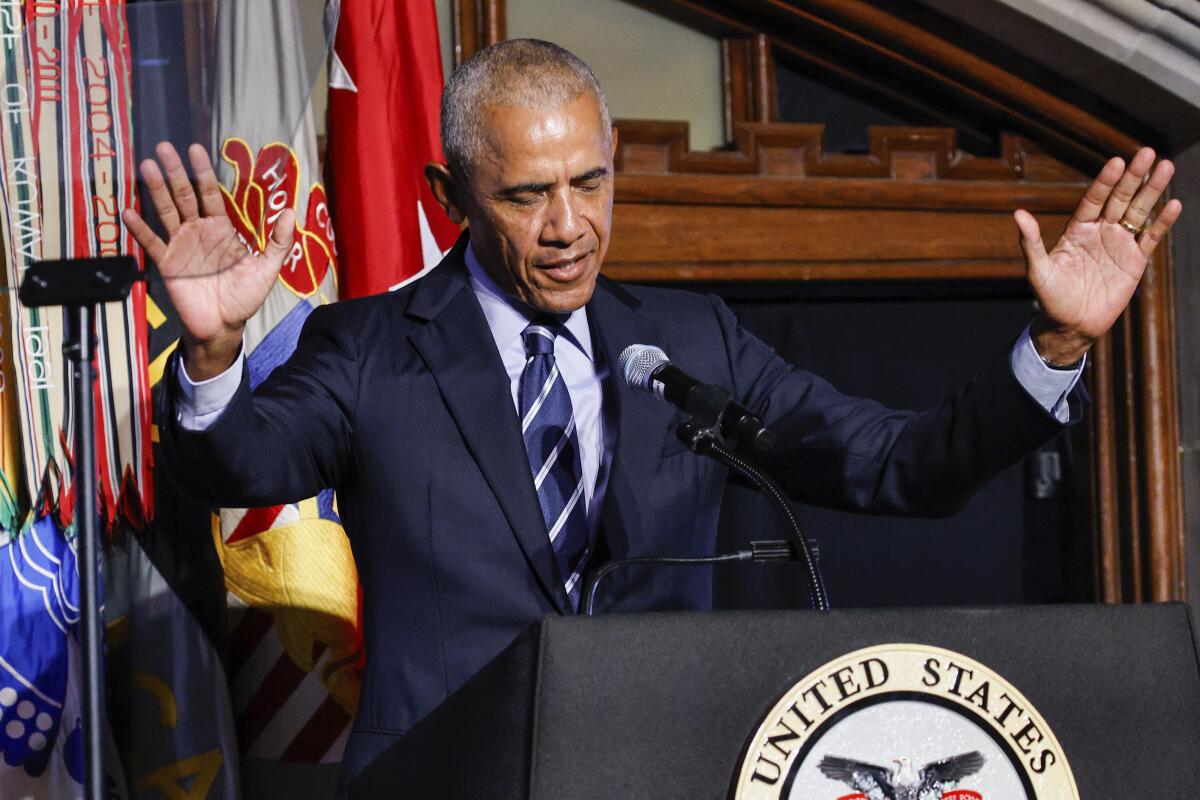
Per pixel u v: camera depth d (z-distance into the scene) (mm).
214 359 4059
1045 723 3084
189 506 7742
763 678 2996
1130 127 11570
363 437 4641
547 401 4719
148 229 3979
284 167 7426
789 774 2930
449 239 8477
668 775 2902
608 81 10891
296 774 7938
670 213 10688
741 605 11383
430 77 8539
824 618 3049
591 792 2855
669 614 2984
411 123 8492
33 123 4219
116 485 7484
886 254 11203
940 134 11352
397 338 4816
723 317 5324
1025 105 11312
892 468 4746
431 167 4988
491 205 4590
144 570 7633
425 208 8453
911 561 11875
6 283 7168
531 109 4523
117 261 3969
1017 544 12102
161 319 7805
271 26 6590
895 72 11391
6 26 4172
